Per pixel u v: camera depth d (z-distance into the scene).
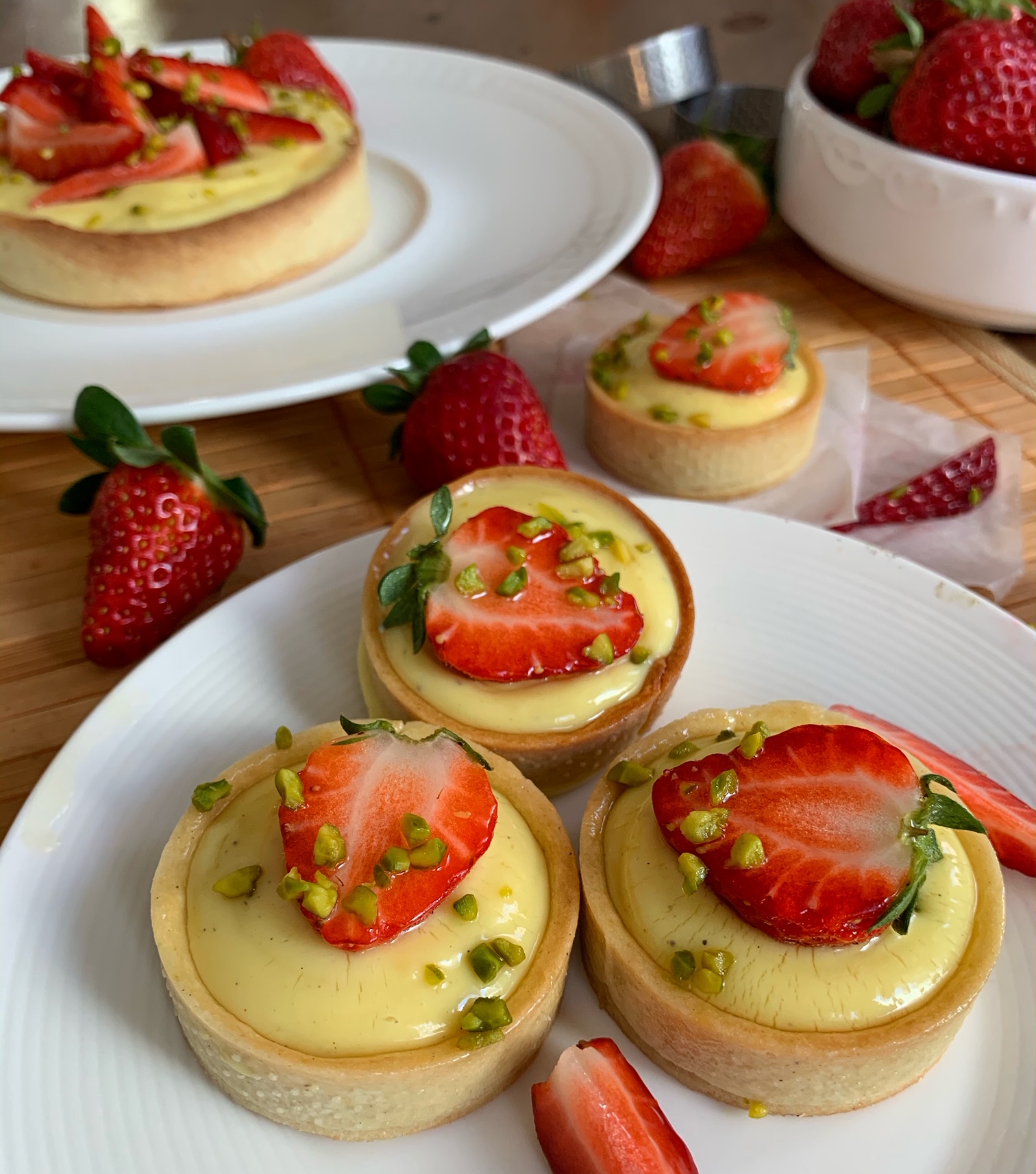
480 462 0.33
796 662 0.30
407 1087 0.22
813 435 0.36
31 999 0.24
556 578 0.28
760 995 0.23
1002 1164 0.23
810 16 0.67
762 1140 0.23
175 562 0.31
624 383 0.36
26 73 0.46
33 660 0.31
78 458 0.37
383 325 0.37
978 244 0.39
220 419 0.38
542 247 0.40
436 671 0.27
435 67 0.50
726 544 0.32
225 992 0.23
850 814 0.24
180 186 0.38
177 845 0.25
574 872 0.25
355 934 0.23
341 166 0.40
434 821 0.24
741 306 0.36
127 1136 0.23
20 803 0.28
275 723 0.29
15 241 0.37
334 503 0.36
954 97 0.37
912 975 0.23
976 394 0.39
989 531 0.34
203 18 0.68
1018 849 0.26
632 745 0.27
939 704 0.29
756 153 0.45
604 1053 0.23
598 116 0.46
